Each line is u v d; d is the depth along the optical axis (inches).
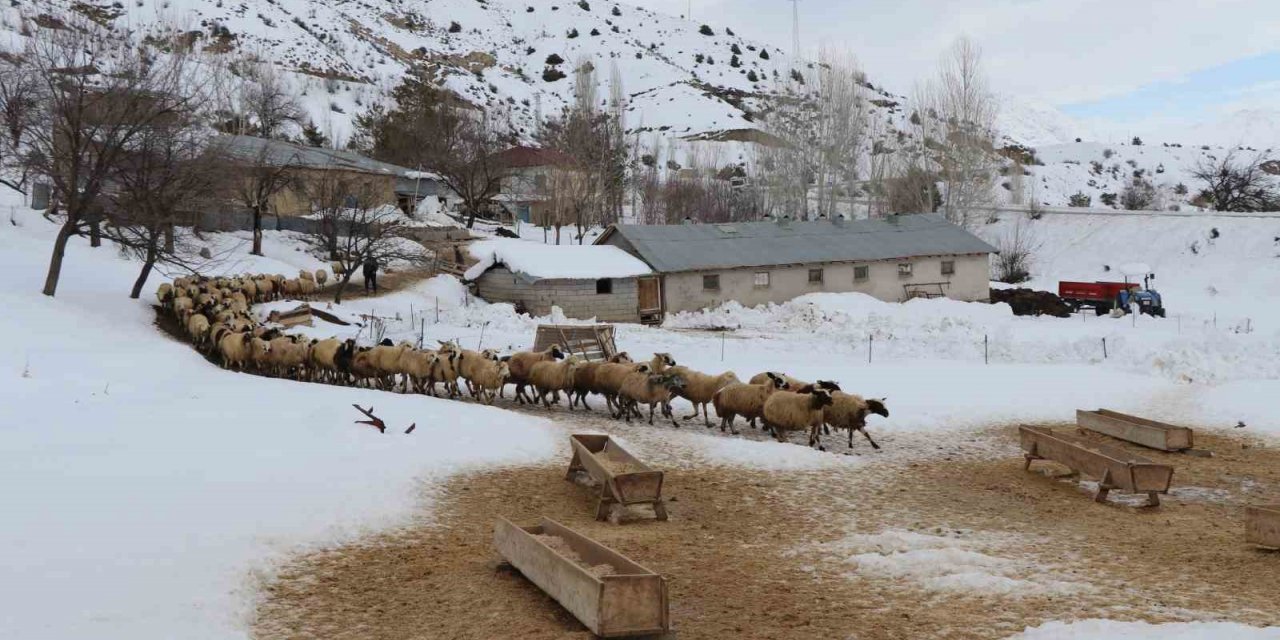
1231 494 617.9
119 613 344.8
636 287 1765.5
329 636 341.7
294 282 1731.1
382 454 614.5
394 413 748.6
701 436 748.0
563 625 351.6
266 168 2073.1
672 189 3201.3
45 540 416.2
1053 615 351.3
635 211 3280.0
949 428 818.2
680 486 604.1
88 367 909.2
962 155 2726.4
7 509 452.4
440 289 1956.2
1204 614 349.4
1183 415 880.9
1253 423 840.3
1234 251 2501.2
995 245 2903.5
